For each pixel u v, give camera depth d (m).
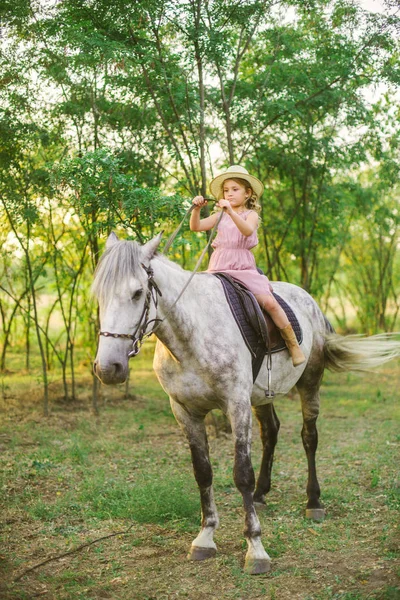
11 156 6.43
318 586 3.11
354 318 16.83
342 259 13.62
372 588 3.00
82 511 4.27
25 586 3.19
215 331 3.43
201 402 3.51
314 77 6.92
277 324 3.72
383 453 5.65
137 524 4.08
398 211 11.91
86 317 9.42
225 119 6.95
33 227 7.83
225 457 5.76
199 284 3.55
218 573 3.32
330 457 5.66
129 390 9.11
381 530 3.80
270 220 8.80
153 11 5.71
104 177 5.30
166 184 8.15
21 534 3.90
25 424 6.82
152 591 3.13
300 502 4.48
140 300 3.04
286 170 8.02
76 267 8.97
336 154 7.66
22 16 5.77
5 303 10.34
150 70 6.18
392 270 14.27
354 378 10.41
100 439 6.28
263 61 7.12
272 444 4.52
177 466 5.39
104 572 3.37
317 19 6.51
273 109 6.80
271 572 3.30
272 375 3.81
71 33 5.51
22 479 4.91
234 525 4.04
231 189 3.83
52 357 10.50
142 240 5.61
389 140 7.39
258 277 3.75
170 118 6.73
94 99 6.57
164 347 3.52
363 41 6.43
